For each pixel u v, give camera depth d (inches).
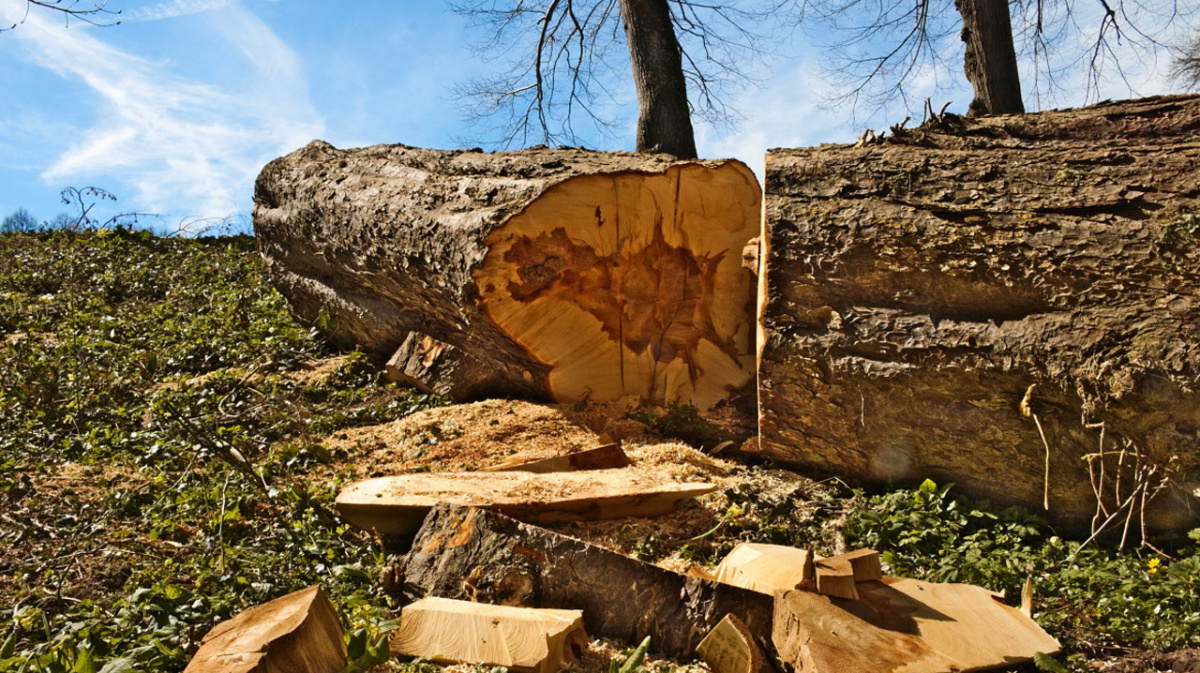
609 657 112.7
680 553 147.8
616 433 208.4
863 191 180.4
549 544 125.0
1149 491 145.4
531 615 111.7
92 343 287.9
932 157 179.0
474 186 228.4
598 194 216.8
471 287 209.2
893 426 171.9
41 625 120.0
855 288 175.6
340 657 103.0
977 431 162.2
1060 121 184.1
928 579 138.3
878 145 190.1
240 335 301.6
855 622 106.3
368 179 275.3
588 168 225.1
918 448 171.8
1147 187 156.4
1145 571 133.6
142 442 207.8
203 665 90.4
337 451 201.0
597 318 226.8
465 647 107.7
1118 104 185.9
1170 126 173.0
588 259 219.1
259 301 353.1
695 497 165.8
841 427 179.3
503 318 213.3
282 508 168.6
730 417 223.3
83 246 435.2
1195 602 119.7
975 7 331.3
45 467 192.4
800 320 181.8
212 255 446.3
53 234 464.1
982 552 147.9
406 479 159.9
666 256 229.9
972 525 161.5
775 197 188.5
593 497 151.3
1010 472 161.9
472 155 270.8
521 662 103.7
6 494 171.5
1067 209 159.5
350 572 137.6
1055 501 158.1
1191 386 133.8
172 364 276.8
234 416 225.3
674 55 428.5
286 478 184.9
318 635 100.3
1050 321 151.5
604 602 119.9
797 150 197.8
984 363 156.3
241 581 131.0
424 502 144.6
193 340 295.9
